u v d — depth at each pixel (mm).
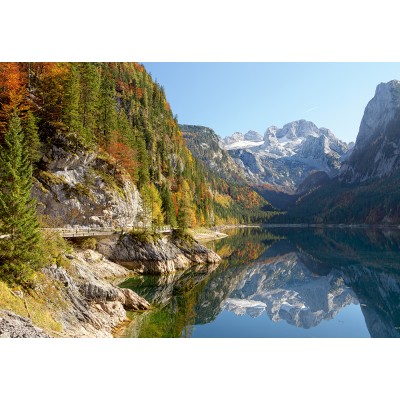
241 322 35938
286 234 172250
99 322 26578
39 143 50719
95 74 76500
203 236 127062
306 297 50188
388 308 43344
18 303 21547
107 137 74500
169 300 41312
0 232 24859
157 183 112188
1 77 52219
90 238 52000
